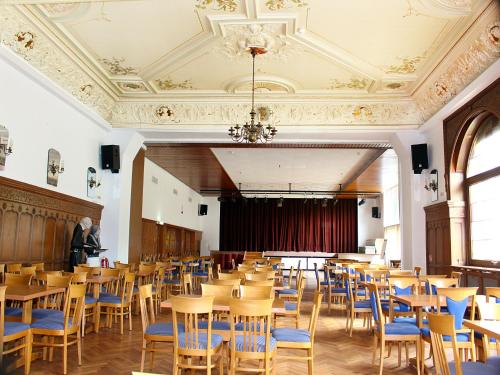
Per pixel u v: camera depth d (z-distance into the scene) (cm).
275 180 2003
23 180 724
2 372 291
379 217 2339
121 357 574
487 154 813
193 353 411
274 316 634
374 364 570
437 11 646
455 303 490
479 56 716
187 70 892
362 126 1052
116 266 932
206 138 1137
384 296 761
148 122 1076
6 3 501
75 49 781
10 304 666
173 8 658
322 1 633
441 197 945
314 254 2164
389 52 794
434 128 990
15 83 702
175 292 1262
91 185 989
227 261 2186
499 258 764
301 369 546
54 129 827
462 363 366
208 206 2525
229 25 709
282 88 980
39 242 777
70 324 519
